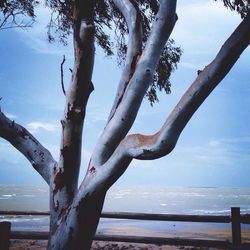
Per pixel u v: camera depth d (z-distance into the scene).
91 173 2.62
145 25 4.39
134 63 2.73
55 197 2.90
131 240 4.79
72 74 2.97
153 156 2.21
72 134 2.92
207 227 23.95
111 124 2.66
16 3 4.32
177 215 4.91
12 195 116.25
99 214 2.70
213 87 2.06
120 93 2.73
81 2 2.89
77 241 2.66
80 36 2.85
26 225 26.45
